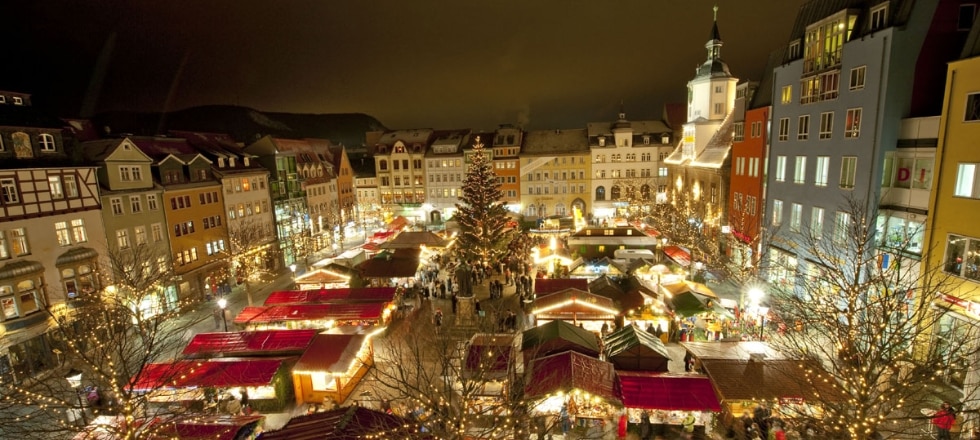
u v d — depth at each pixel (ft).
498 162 261.85
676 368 82.64
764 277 120.06
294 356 80.07
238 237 148.87
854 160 91.50
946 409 52.49
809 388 57.67
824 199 100.63
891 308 52.75
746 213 134.31
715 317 97.55
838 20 95.71
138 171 119.03
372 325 104.94
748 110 133.28
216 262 143.23
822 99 100.94
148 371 71.67
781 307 81.61
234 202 153.79
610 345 77.00
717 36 189.26
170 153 132.36
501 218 155.74
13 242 91.09
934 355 54.70
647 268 118.62
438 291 132.98
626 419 64.90
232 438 55.36
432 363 84.48
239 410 73.00
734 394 61.41
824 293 78.84
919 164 80.02
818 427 50.55
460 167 265.54
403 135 283.79
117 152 113.80
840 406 50.67
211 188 143.64
